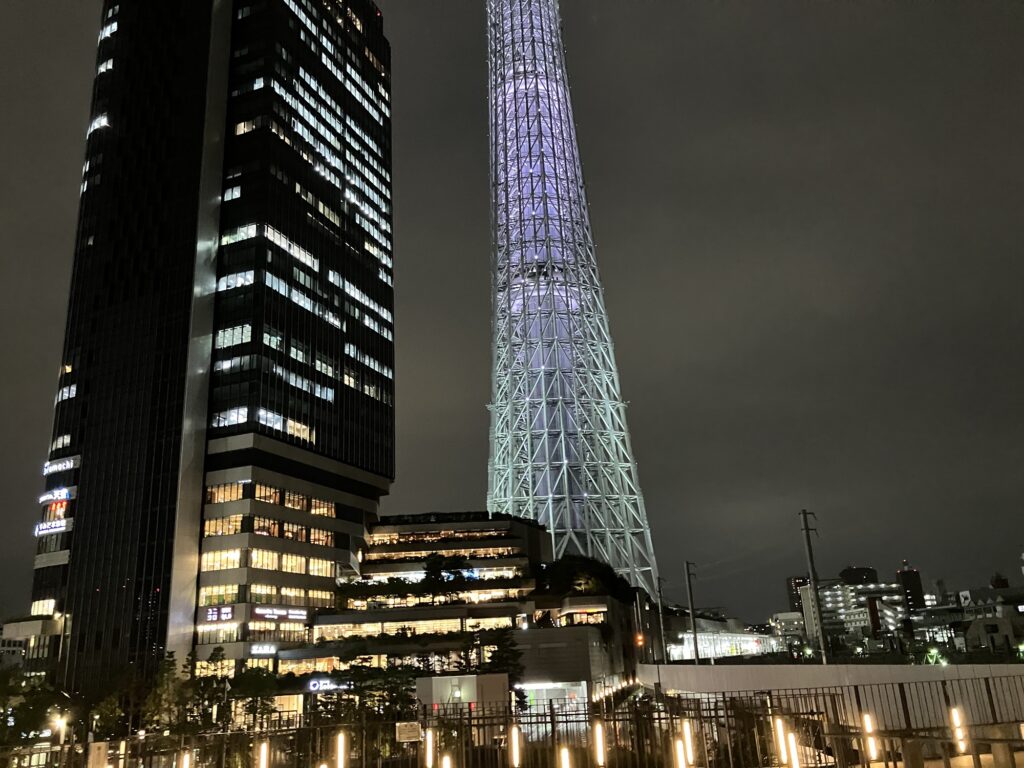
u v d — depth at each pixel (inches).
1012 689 1398.9
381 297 7618.1
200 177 6205.7
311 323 6496.1
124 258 6378.0
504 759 1353.3
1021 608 6279.5
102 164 6830.7
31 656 5595.5
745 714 1222.3
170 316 5974.4
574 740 1487.5
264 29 6702.8
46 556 5836.6
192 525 5541.3
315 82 7155.5
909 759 981.8
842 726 1173.7
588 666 5000.0
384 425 7253.9
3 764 1391.5
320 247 6801.2
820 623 2418.8
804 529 2529.5
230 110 6589.6
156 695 3801.7
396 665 4825.3
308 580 5876.0
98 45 7249.0
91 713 3811.5
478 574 6181.1
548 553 7288.4
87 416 6067.9
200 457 5708.7
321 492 6240.2
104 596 5482.3
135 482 5669.3
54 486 6008.9
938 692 1536.7
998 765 1040.2
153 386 5861.2
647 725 1370.6
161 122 6594.5
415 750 1382.9
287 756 1622.8
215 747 1512.1
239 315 5994.1
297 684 4722.0
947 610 7440.9
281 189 6437.0
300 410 6156.5
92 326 6323.8
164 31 6870.1
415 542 6614.2
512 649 4707.2
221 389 5866.1
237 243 6181.1
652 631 7554.1
